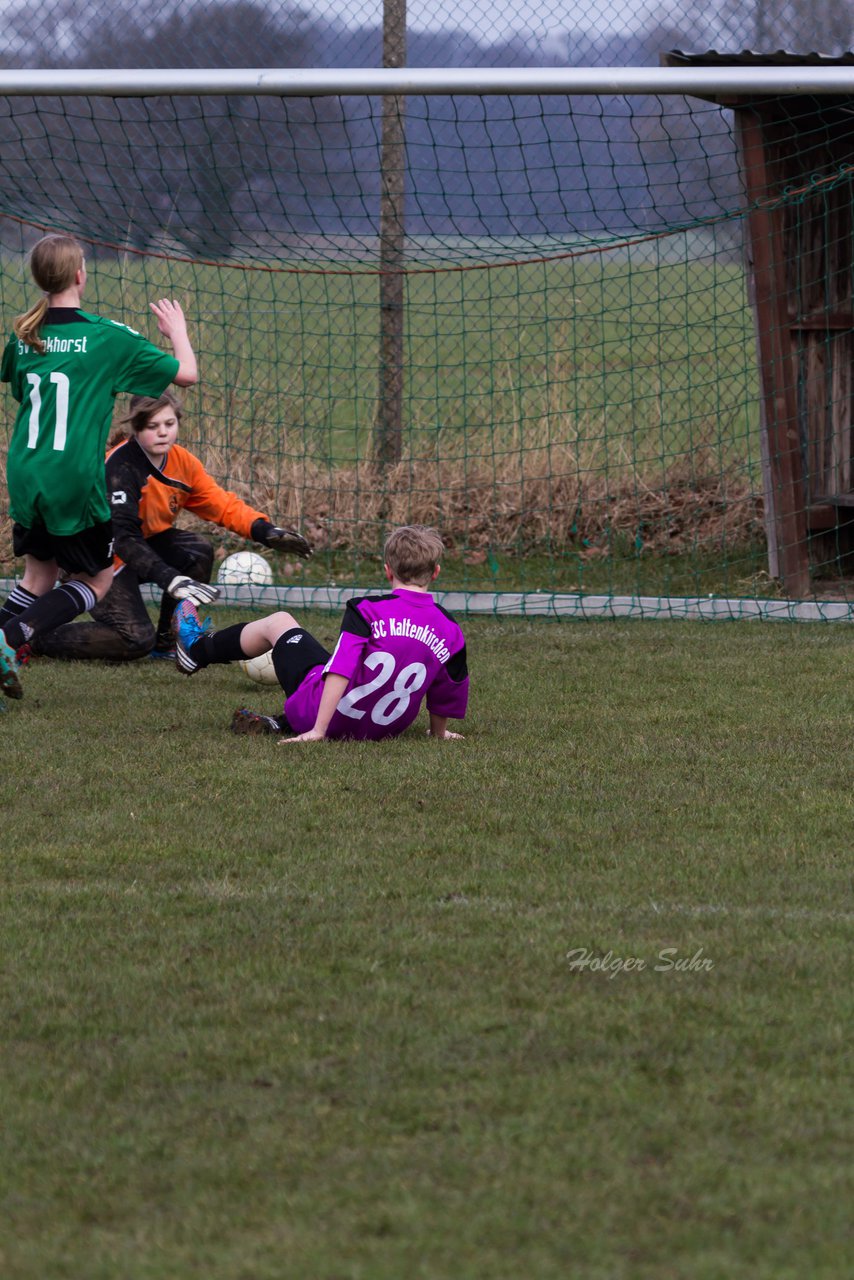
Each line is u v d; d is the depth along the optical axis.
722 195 28.47
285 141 29.08
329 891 12.30
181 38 34.09
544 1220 7.36
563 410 37.00
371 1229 7.30
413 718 17.69
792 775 16.22
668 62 27.03
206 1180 7.77
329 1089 8.77
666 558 32.50
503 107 27.56
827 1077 8.88
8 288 38.88
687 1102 8.55
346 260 29.30
